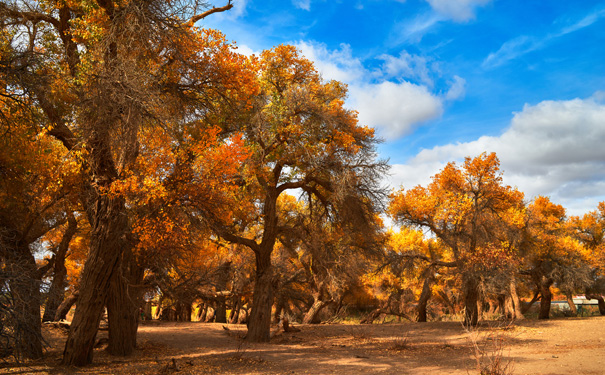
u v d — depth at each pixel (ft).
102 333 65.57
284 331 79.20
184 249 43.09
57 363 38.78
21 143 38.52
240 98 46.16
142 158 39.37
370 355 49.83
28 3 40.27
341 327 88.79
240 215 62.34
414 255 91.35
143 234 37.24
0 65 32.07
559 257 106.11
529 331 72.18
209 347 57.47
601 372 32.86
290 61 67.67
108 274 39.83
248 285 100.01
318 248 79.41
